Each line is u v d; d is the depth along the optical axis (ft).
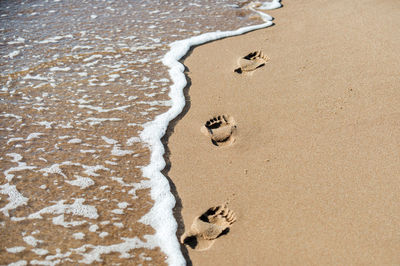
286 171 10.92
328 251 8.82
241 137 12.26
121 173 11.15
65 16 20.65
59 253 8.82
